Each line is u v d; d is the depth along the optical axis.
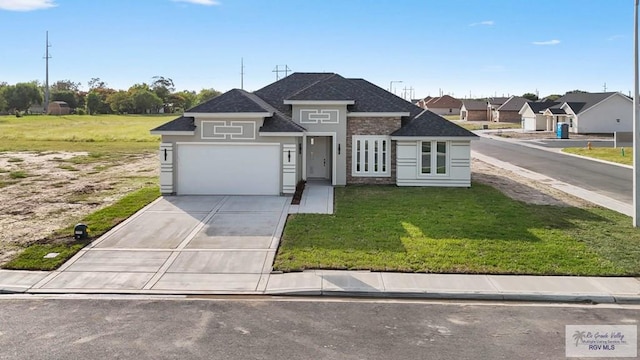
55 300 9.38
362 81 25.42
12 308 8.99
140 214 16.02
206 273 10.80
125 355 7.11
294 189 19.22
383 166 22.08
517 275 10.57
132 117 111.62
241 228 14.34
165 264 11.36
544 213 16.14
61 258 11.63
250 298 9.52
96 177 25.03
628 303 9.34
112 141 51.84
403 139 21.34
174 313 8.73
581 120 57.75
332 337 7.74
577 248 12.23
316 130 21.88
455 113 126.25
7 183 22.94
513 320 8.48
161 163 19.23
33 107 136.75
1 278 10.45
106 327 8.12
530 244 12.55
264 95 24.73
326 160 23.69
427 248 12.24
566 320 8.48
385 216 15.63
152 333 7.88
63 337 7.73
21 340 7.63
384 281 10.20
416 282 10.16
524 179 24.47
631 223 14.85
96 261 11.55
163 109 145.38
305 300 9.45
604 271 10.70
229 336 7.76
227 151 19.27
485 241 12.80
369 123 21.95
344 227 14.27
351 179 22.11
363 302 9.35
